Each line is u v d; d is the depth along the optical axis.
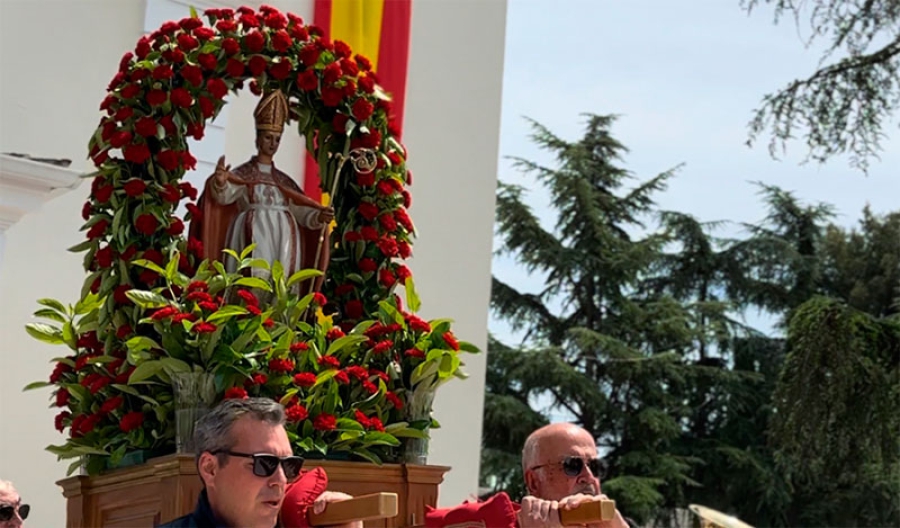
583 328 20.67
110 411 5.11
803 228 22.27
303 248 5.57
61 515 7.34
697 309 21.47
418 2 9.14
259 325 4.99
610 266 21.36
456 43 9.30
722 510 20.47
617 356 20.64
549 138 22.19
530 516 3.94
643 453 20.36
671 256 22.11
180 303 5.04
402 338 5.49
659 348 21.22
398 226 5.92
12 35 7.54
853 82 15.50
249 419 4.07
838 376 14.48
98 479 5.12
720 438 20.92
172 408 5.04
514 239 21.36
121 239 5.24
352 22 8.64
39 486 7.29
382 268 5.83
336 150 5.88
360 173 5.80
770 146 15.81
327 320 5.32
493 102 9.44
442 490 8.87
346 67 5.83
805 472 16.27
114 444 5.10
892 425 14.48
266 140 5.59
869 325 14.67
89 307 5.36
